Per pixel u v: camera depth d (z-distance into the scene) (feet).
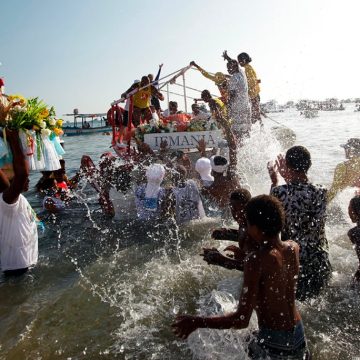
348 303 11.83
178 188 18.72
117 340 10.57
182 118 28.27
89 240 18.12
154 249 16.52
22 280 14.40
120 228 19.36
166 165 23.26
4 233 14.65
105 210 21.13
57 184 25.17
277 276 8.25
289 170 12.25
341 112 149.89
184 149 25.93
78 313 11.94
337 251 15.42
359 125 72.33
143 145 24.68
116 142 28.40
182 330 8.55
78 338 10.73
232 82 24.93
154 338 10.62
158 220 18.97
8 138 14.49
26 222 15.08
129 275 14.28
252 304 8.13
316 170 29.48
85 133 124.36
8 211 14.53
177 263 15.11
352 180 14.24
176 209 18.63
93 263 15.49
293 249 8.81
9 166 16.39
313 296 11.75
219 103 25.54
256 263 8.19
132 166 21.26
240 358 9.43
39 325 11.38
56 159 19.31
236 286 12.96
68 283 13.98
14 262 14.85
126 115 29.45
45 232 19.61
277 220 8.34
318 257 11.84
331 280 12.84
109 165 21.08
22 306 12.53
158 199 18.66
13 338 10.82
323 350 9.86
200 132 24.79
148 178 18.56
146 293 12.97
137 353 10.02
